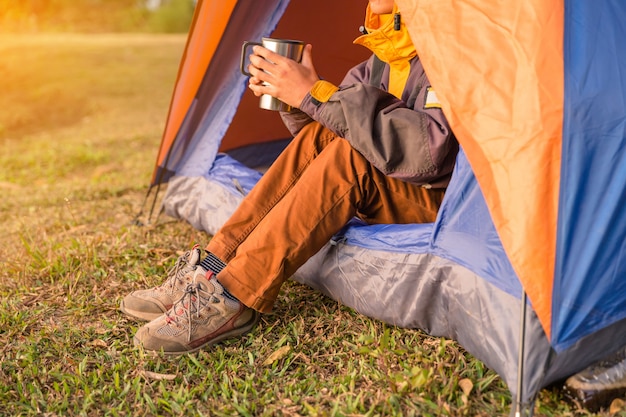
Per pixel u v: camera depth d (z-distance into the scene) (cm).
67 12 2220
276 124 413
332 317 251
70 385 218
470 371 207
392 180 232
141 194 472
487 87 189
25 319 266
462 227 204
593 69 185
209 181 341
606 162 183
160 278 296
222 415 197
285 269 227
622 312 188
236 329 236
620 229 185
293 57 230
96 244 346
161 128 756
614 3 196
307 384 211
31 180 557
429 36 199
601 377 189
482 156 187
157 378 218
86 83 1088
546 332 176
